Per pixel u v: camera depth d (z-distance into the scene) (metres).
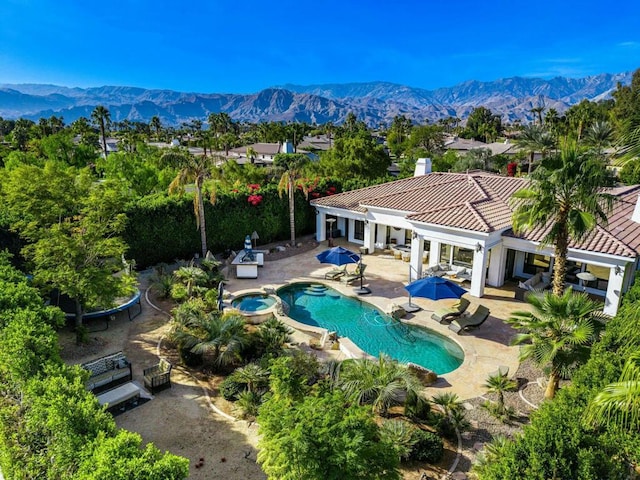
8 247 21.84
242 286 26.53
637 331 9.98
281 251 34.28
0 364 11.22
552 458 8.19
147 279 27.08
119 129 194.00
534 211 17.42
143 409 14.32
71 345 18.53
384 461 8.80
